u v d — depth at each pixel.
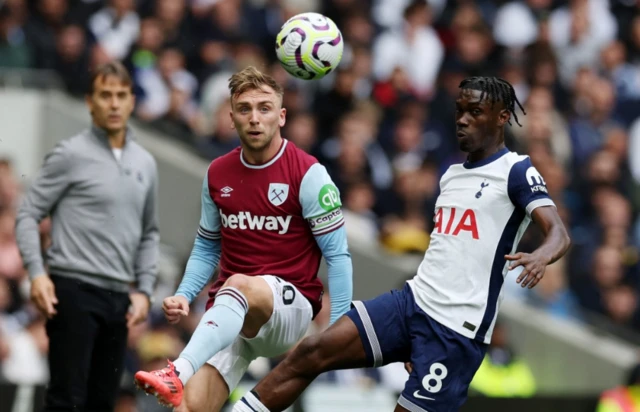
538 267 20.08
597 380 44.62
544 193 21.19
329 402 32.66
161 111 44.94
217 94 45.22
